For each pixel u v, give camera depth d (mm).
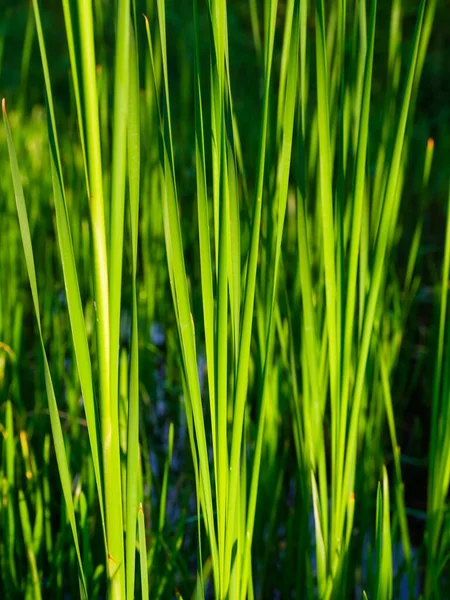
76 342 1232
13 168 1213
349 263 1338
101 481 1263
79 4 1179
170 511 2117
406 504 2562
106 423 1246
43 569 1757
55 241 3182
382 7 6098
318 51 1282
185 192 3332
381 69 5977
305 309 1406
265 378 1310
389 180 1314
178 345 1311
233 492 1300
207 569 1682
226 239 1241
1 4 9109
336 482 1419
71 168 2604
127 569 1276
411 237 4105
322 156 1317
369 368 1629
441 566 1504
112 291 1226
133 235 1211
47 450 1647
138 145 1204
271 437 1636
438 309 2379
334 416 1396
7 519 1624
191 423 1306
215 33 1241
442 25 6262
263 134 1232
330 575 1461
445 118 5453
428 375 2975
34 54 7836
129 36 1182
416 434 2717
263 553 1737
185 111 3246
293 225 2795
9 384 2146
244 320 1264
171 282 1277
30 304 3248
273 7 1223
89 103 1194
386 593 1438
